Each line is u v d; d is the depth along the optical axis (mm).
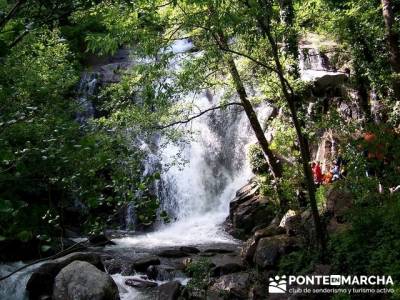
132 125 10695
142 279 11164
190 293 9898
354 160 10398
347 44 15680
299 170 13797
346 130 11508
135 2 8258
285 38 11367
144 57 9500
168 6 9703
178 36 10234
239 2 7863
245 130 18938
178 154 14188
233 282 10266
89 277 9414
